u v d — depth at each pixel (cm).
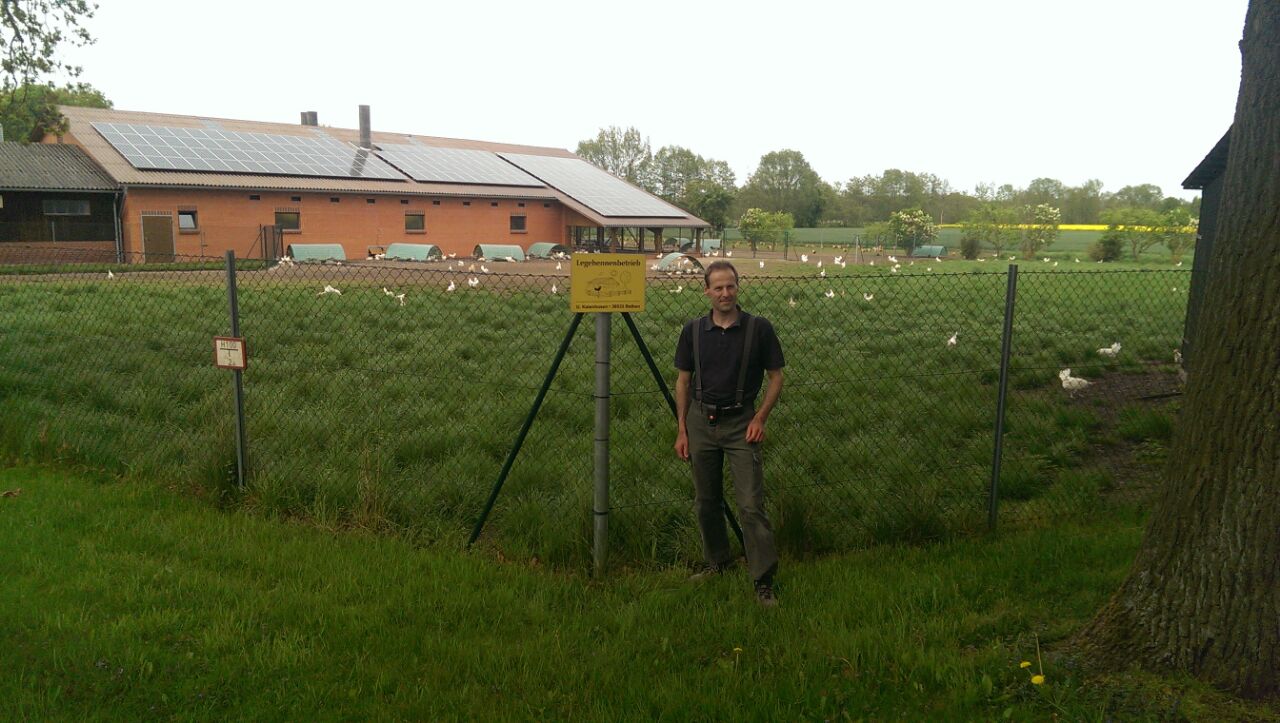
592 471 684
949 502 641
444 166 4866
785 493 598
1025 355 1264
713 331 488
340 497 623
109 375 995
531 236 4953
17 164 3350
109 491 646
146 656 401
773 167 10888
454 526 591
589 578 523
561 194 5034
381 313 1698
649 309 1756
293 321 1521
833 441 788
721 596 489
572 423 842
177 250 3597
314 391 945
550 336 1388
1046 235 5959
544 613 460
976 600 464
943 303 2069
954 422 848
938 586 479
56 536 543
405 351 1255
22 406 838
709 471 499
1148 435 825
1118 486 693
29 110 1722
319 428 780
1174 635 360
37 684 378
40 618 432
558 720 360
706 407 488
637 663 407
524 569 522
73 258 3281
